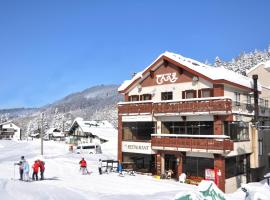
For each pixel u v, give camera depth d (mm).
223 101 29594
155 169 34469
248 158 34594
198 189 12664
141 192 25062
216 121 30703
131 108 36562
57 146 85000
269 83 42812
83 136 94688
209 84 32281
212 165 30578
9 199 19656
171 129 34594
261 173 36312
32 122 177000
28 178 27672
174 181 31594
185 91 34031
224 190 29406
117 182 29312
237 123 32594
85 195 22344
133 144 36219
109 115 180250
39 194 21453
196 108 31125
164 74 35969
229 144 29469
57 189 23828
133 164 36594
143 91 37781
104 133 93625
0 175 31609
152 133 35250
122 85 40375
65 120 159125
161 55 35531
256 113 34000
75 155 58688
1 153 62938
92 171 36531
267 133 38438
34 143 95625
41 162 29016
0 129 136000
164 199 21594
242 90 34781
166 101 33500
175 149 32250
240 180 32750
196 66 33844
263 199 13664
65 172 35281
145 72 36969
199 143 30531
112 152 69250
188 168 32281
